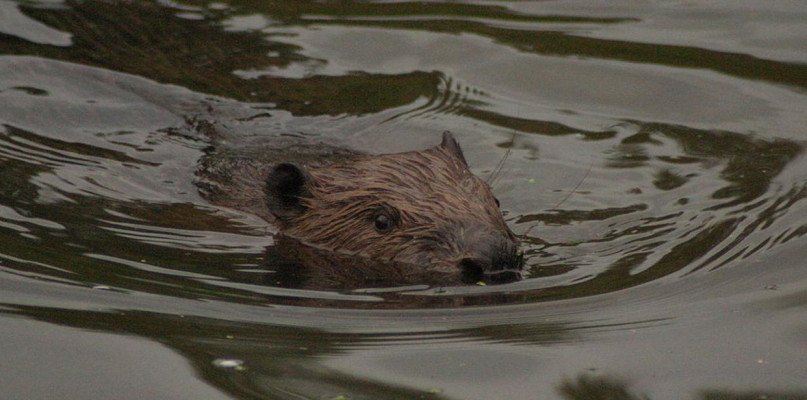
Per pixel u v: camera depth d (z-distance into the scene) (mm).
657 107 16281
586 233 12383
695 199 13273
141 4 19828
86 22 18750
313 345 9344
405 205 11648
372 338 9523
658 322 9820
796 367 8820
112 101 16094
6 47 17438
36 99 15945
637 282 10812
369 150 15016
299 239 12352
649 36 18688
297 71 17484
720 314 9953
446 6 20250
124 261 11273
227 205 13344
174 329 9570
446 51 18234
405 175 12078
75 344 9156
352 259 11648
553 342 9414
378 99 16609
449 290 10703
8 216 12312
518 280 10953
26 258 11117
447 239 11219
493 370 8844
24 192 13094
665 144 15094
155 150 14812
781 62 17500
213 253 11781
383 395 8367
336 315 10078
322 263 11547
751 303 10180
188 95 16422
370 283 10914
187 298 10359
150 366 8797
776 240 11773
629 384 8586
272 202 12703
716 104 16250
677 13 19672
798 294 10320
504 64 17734
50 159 14219
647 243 11992
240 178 13961
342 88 16969
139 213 12852
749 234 12016
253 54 18000
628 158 14688
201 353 9078
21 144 14594
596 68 17484
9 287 10344
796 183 13461
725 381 8602
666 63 17594
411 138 15406
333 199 12305
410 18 19625
